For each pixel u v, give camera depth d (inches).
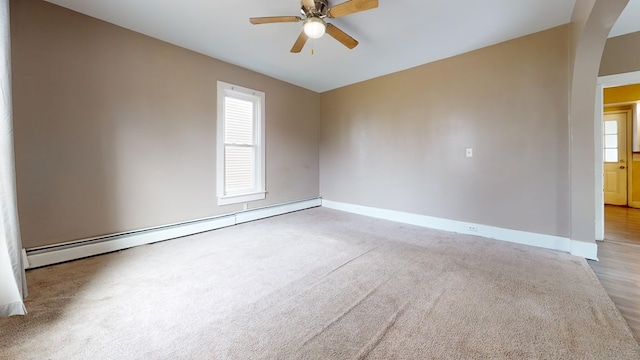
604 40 86.1
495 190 125.6
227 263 96.9
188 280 82.8
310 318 63.1
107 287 77.8
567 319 61.8
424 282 81.6
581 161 101.9
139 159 116.6
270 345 53.6
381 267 93.4
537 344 53.4
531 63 113.7
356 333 57.2
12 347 52.5
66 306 67.5
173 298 72.0
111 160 108.9
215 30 112.0
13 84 87.6
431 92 145.6
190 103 132.8
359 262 98.0
